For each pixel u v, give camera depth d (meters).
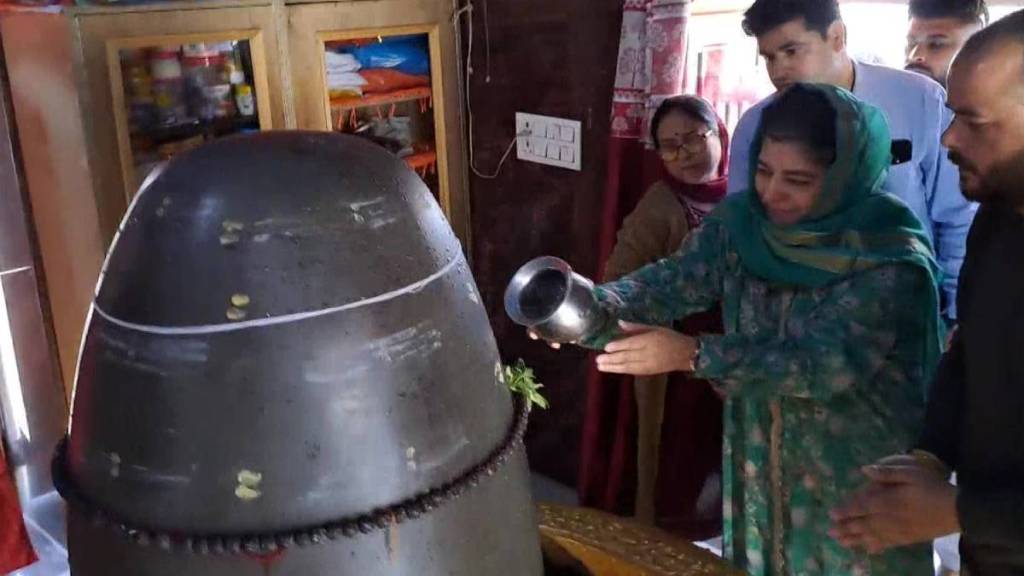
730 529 1.63
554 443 2.63
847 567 1.44
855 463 1.41
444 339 0.84
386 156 0.89
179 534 0.79
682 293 1.55
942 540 2.15
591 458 2.29
